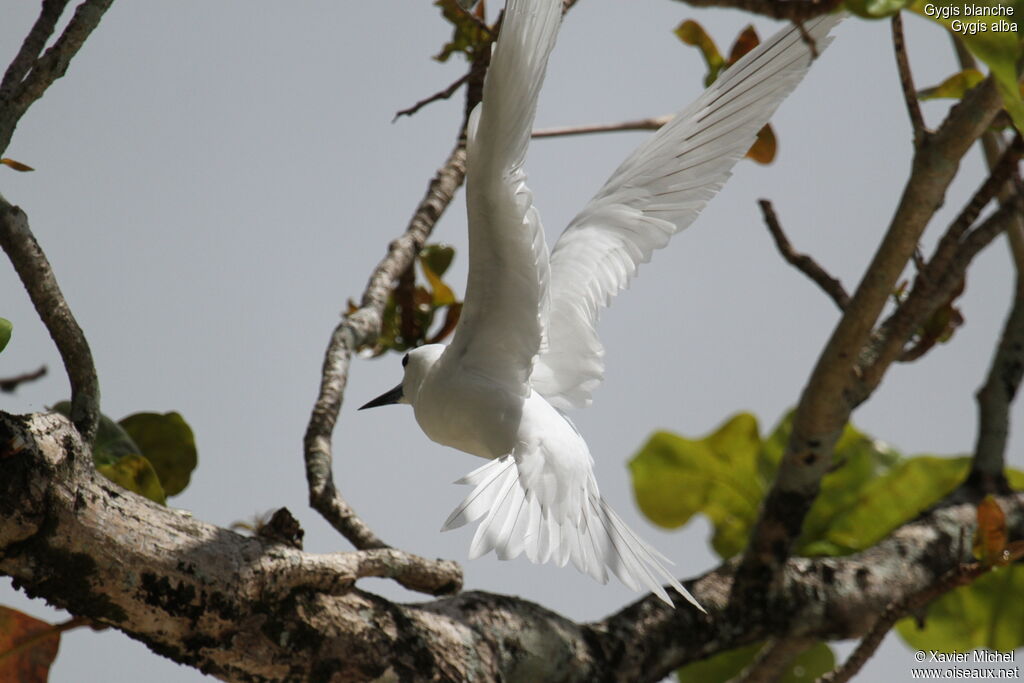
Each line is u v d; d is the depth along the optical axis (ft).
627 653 25.25
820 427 26.61
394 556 22.36
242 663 20.57
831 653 32.19
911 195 23.94
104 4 20.62
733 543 32.19
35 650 22.81
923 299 25.88
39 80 20.22
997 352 31.94
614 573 20.62
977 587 30.30
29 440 19.01
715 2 16.60
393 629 21.75
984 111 22.80
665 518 32.58
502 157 18.03
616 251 24.98
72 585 19.47
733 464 32.37
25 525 18.84
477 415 21.44
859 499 31.55
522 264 19.85
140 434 26.58
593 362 24.56
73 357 20.58
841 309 27.89
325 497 24.44
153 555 19.77
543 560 20.95
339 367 26.66
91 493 19.70
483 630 23.02
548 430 21.63
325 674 20.98
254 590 20.35
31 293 20.30
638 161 25.72
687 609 26.68
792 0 16.42
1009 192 27.25
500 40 16.87
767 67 24.38
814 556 30.81
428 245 31.42
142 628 20.04
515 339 21.26
